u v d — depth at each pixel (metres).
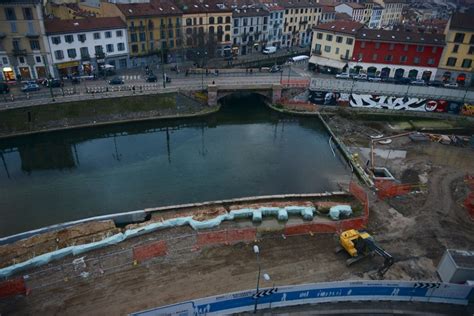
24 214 43.81
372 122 72.19
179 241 36.31
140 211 42.06
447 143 62.84
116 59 87.19
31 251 34.97
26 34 72.31
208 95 76.00
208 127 71.88
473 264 31.12
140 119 68.88
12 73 74.19
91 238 36.91
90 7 102.75
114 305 29.31
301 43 131.00
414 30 102.12
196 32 97.56
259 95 88.75
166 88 74.75
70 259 33.72
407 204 44.53
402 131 68.00
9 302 29.17
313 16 129.75
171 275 32.31
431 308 29.42
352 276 32.81
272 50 115.69
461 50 83.69
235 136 67.62
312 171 55.09
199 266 33.41
